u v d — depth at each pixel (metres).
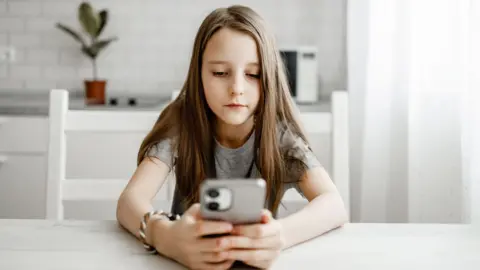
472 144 1.26
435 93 1.50
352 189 2.02
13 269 0.62
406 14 1.75
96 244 0.73
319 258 0.67
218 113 0.82
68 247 0.71
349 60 2.04
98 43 2.75
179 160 0.99
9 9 2.90
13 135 2.30
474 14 1.26
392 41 1.79
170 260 0.66
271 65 0.85
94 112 1.21
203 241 0.61
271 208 1.00
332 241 0.76
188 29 2.93
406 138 1.79
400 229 0.83
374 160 1.84
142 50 2.93
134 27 2.92
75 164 2.26
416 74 1.56
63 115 1.19
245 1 2.92
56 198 1.15
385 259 0.67
